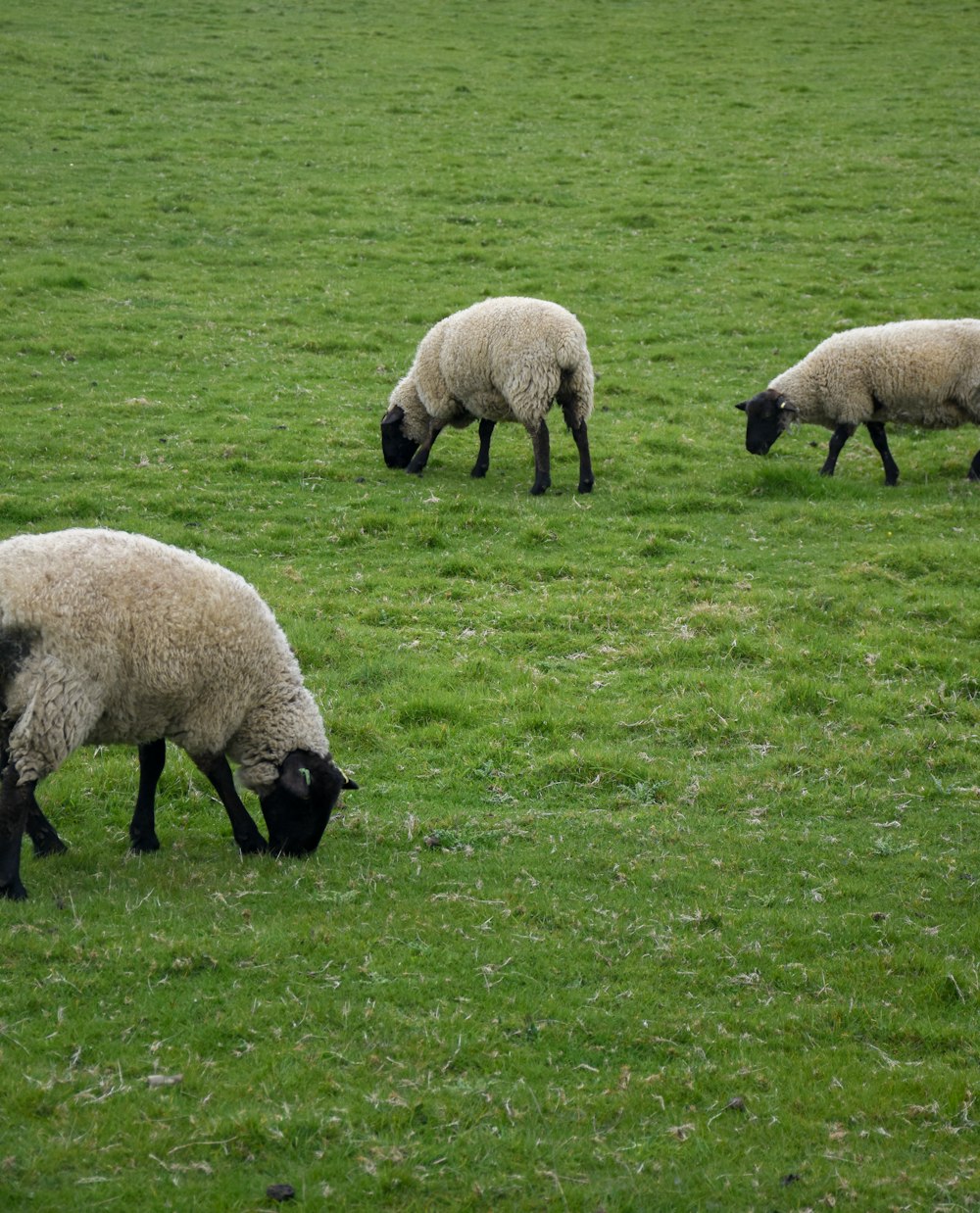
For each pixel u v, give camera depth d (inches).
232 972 261.3
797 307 977.5
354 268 1032.8
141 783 326.3
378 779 385.1
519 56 1776.6
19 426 699.4
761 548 589.0
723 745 415.8
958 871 335.0
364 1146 211.0
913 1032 259.9
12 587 277.0
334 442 713.0
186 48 1710.1
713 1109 230.8
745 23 1984.5
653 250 1099.9
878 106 1547.7
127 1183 197.9
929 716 435.2
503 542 584.1
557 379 619.8
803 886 325.4
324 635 481.1
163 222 1110.4
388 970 266.8
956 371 664.4
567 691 447.2
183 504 611.2
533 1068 237.1
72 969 256.4
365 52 1753.2
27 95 1439.5
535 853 334.6
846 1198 208.5
